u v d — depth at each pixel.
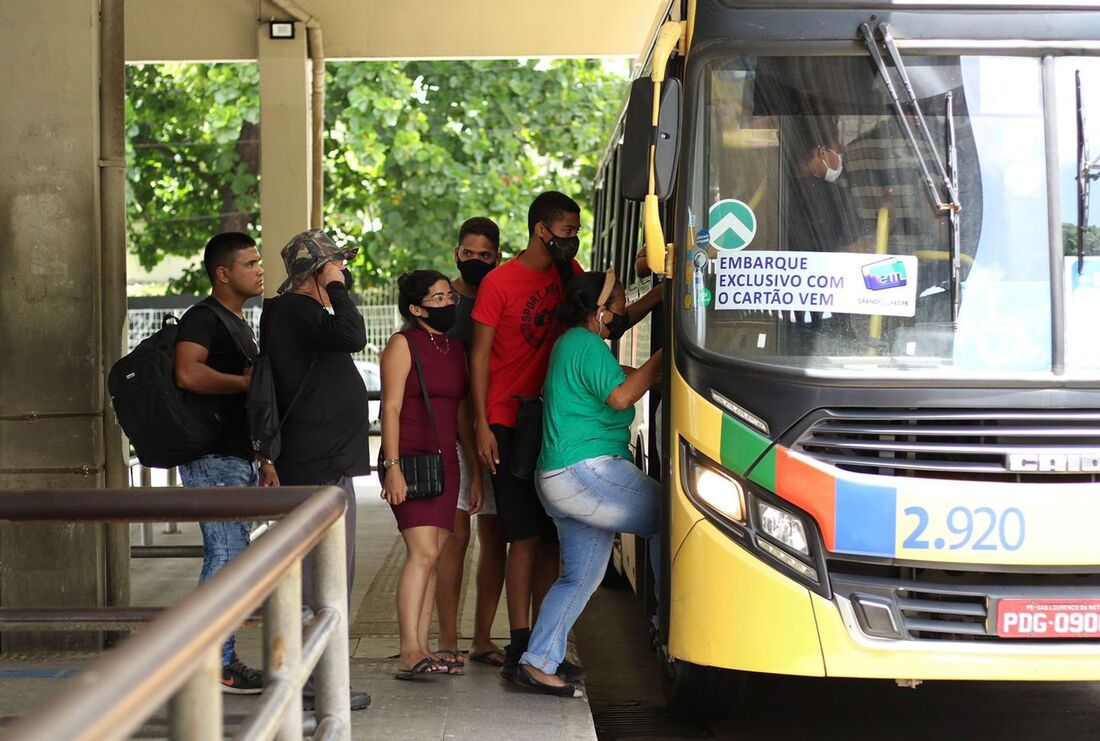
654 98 5.04
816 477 4.70
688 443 4.95
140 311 20.41
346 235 25.16
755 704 6.44
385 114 23.44
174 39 13.78
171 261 27.50
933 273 4.93
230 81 24.70
